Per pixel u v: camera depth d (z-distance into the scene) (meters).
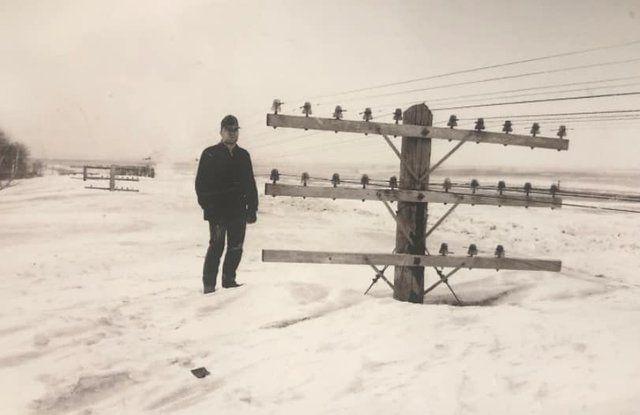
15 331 3.05
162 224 9.79
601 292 4.54
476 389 2.20
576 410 1.88
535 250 8.81
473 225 12.38
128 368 2.57
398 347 2.79
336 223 11.38
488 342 2.83
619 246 9.21
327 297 3.91
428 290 4.16
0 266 5.59
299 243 8.09
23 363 2.58
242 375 2.53
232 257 4.35
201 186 4.17
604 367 2.34
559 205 4.16
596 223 12.66
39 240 7.70
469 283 4.96
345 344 2.88
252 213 4.39
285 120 3.71
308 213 13.53
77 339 2.96
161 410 2.17
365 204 17.17
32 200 13.30
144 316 3.51
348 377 2.42
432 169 4.04
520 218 13.84
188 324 3.35
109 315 3.47
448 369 2.45
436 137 3.96
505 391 2.16
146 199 13.93
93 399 2.28
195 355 2.82
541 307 3.73
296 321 3.43
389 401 2.12
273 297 3.85
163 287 4.48
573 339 2.83
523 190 4.11
